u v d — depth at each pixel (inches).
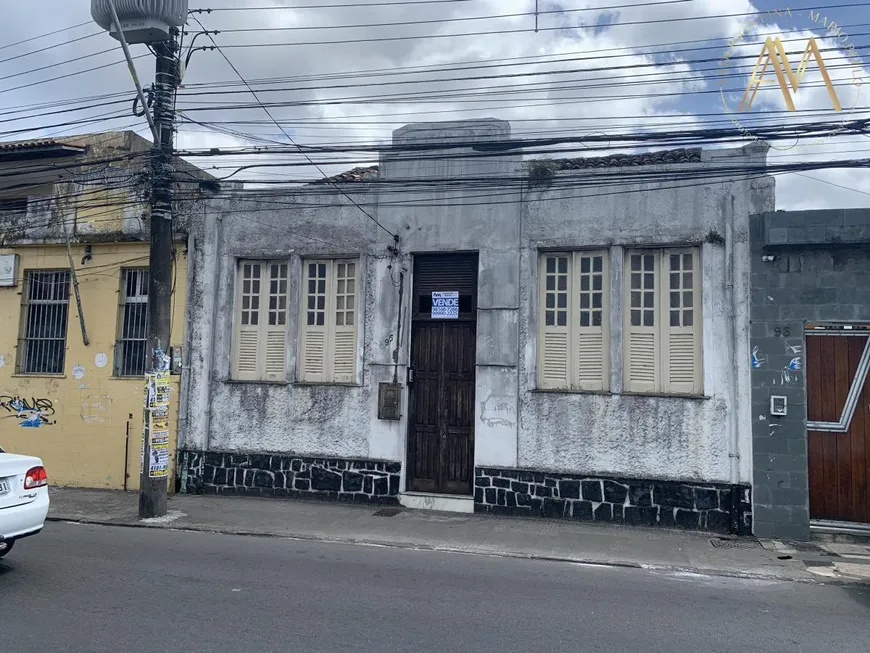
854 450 368.5
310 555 315.6
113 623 211.5
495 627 217.2
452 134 443.2
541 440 408.8
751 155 394.6
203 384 470.9
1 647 189.8
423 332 445.1
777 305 378.9
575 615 233.0
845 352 373.1
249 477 458.0
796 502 369.1
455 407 435.5
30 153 612.1
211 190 478.3
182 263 485.7
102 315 504.4
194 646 193.5
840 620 236.7
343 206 456.1
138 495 464.1
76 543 329.4
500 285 422.6
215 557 305.1
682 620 231.8
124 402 490.9
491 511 412.5
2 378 520.1
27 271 528.1
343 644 197.9
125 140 620.7
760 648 205.9
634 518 390.9
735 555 333.7
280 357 466.6
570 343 414.3
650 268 406.0
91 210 509.0
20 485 264.1
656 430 391.5
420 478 437.1
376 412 438.6
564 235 415.2
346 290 458.3
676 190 399.2
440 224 437.1
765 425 375.9
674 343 398.3
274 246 468.8
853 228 366.0
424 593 254.5
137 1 375.9
